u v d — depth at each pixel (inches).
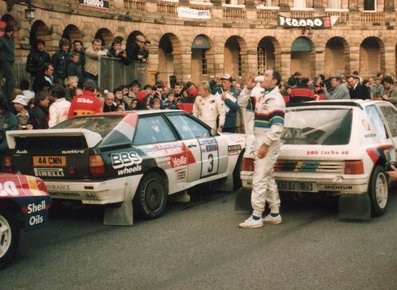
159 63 1745.8
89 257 338.3
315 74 2047.2
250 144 445.1
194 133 498.6
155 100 693.3
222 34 1825.8
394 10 2156.7
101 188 399.9
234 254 333.1
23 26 1047.6
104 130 422.9
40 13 1141.7
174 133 474.9
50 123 524.1
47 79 684.7
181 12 1696.6
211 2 1798.7
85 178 403.5
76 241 377.7
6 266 324.2
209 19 1787.6
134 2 1519.4
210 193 538.0
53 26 1190.9
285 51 1982.0
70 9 1252.5
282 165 418.6
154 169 442.6
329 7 2098.9
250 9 1897.1
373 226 391.5
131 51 857.5
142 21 1549.0
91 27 1337.4
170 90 883.4
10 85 652.7
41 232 407.2
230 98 670.5
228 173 536.1
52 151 411.8
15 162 425.4
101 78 757.9
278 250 338.6
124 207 417.7
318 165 408.2
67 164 406.6
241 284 280.8
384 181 429.1
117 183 408.8
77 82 645.9
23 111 555.5
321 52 2048.5
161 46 1748.3
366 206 402.9
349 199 405.4
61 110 528.7
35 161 417.7
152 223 421.7
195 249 346.6
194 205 484.1
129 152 422.3
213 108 638.5
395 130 480.1
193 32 1742.1
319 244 349.7
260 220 398.0
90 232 402.0
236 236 374.9
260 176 393.4
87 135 400.5
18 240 330.3
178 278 293.1
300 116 443.8
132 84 746.2
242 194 444.5
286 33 1984.5
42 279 300.0
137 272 305.7
